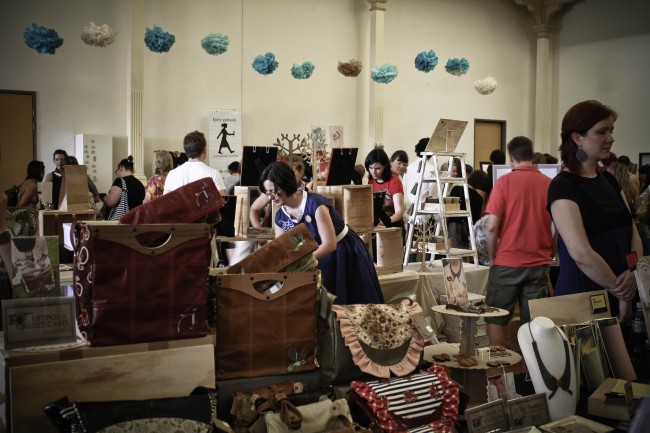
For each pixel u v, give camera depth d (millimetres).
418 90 11547
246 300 2260
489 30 12414
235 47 9680
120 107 8805
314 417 2096
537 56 12914
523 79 12953
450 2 11867
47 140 8406
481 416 2178
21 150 8258
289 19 10133
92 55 8609
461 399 2480
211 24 9477
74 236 2086
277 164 3350
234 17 9656
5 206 3082
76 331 2104
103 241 1998
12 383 1864
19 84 8211
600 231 2574
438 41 11750
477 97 12305
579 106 2578
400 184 5699
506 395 2393
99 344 1995
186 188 2203
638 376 2578
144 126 9031
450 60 8484
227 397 2197
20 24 8180
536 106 12938
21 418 1868
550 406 2275
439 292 4883
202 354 2086
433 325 4762
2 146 8148
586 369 2424
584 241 2496
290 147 5285
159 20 9094
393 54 11242
